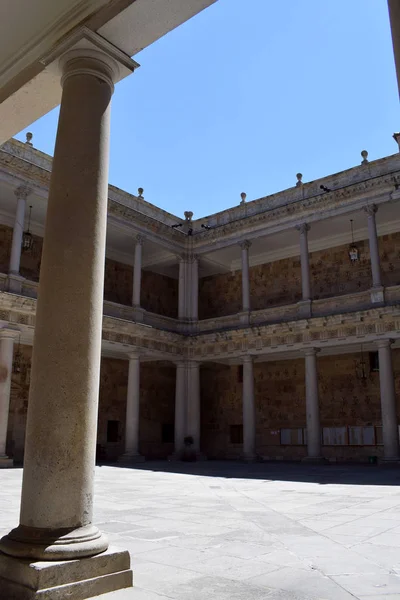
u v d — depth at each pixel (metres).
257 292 39.72
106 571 5.34
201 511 10.91
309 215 32.53
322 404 35.38
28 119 8.74
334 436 34.41
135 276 33.91
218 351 34.59
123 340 31.72
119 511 10.92
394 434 27.23
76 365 5.79
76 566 5.11
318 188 33.19
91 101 6.71
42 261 6.25
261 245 37.69
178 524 9.23
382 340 28.33
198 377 35.62
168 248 36.53
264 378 38.44
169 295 42.69
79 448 5.61
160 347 34.00
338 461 33.59
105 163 6.70
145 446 38.25
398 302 28.05
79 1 6.82
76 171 6.41
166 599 5.04
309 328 30.89
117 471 24.03
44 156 29.73
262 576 5.83
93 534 5.49
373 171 31.02
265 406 37.88
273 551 7.05
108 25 6.69
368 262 34.72
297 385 36.81
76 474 5.53
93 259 6.23
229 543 7.55
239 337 33.59
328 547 7.30
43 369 5.76
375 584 5.53
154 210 36.78
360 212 31.17
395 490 15.05
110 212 32.75
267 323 32.59
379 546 7.36
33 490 5.46
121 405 37.06
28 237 28.88
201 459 34.28
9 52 7.91
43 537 5.25
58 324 5.86
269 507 11.54
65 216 6.24
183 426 34.59
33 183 28.44
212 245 36.84
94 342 6.04
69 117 6.64
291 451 36.06
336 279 35.91
